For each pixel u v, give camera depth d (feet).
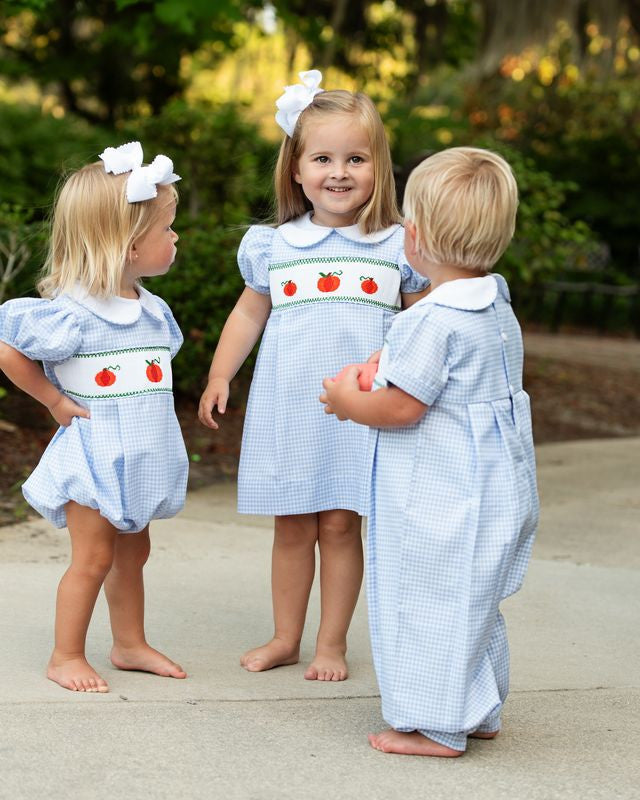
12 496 18.86
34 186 50.16
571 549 17.78
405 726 9.62
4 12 32.81
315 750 9.66
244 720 10.29
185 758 9.30
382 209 12.26
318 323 12.00
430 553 9.58
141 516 11.11
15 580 14.40
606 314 61.62
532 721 10.65
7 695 10.52
